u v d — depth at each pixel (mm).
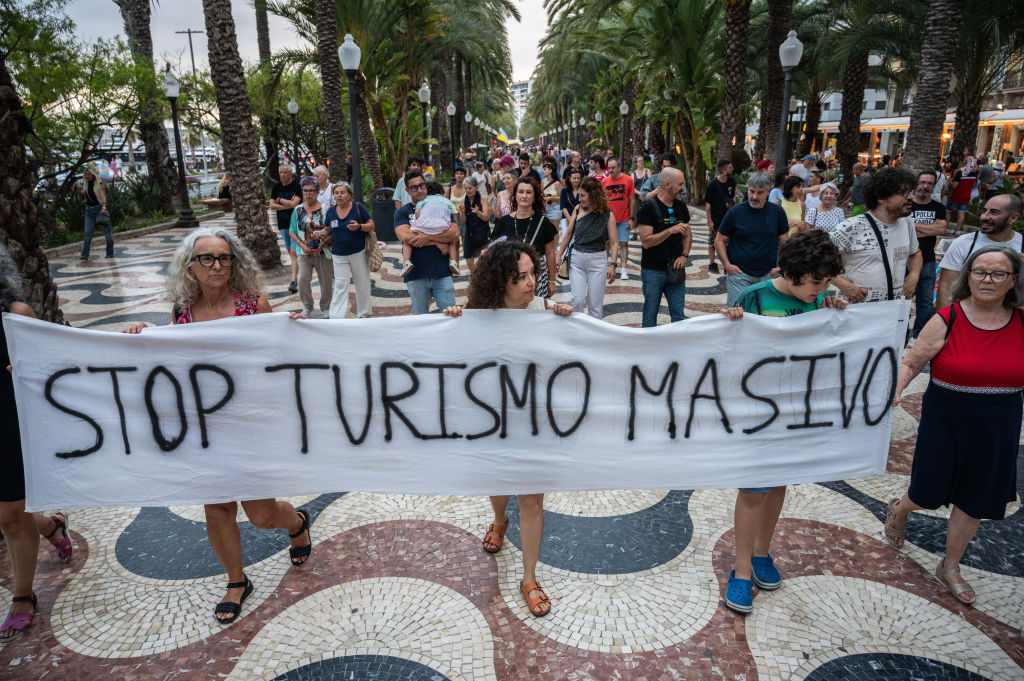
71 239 13156
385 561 2924
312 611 2605
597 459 2627
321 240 6500
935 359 2533
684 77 17250
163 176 18672
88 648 2426
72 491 2459
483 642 2430
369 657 2355
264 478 2566
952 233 11523
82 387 2387
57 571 2896
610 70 31750
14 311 2410
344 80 20078
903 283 3555
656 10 16562
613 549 3004
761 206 4238
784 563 2902
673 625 2520
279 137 25891
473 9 26719
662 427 2602
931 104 10594
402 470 2621
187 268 2402
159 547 3078
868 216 3357
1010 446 2455
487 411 2568
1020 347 2373
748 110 25141
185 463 2508
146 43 18391
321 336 2465
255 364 2461
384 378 2520
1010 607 2604
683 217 4691
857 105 19797
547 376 2541
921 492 2662
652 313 4867
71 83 13359
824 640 2436
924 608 2602
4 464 2369
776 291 2564
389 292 8234
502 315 2477
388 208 12344
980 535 3088
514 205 4711
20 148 4102
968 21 13680
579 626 2514
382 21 17797
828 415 2633
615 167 8164
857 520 3234
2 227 4035
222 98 9008
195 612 2615
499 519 2934
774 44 16531
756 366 2562
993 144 31594
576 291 5117
